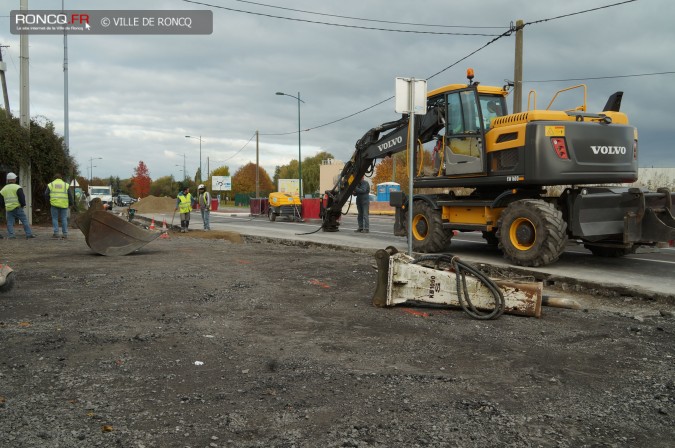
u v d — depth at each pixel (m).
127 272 9.03
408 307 6.55
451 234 11.72
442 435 3.16
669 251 12.00
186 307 6.42
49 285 7.75
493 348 4.91
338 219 18.69
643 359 4.65
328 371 4.24
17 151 19.23
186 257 11.23
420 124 12.16
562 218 9.40
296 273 9.11
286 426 3.25
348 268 9.69
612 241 9.83
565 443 3.09
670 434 3.23
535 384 4.03
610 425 3.34
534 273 8.66
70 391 3.74
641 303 7.04
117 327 5.46
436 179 11.38
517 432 3.22
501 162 9.86
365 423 3.30
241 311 6.28
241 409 3.48
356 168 16.12
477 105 10.20
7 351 4.62
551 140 9.01
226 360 4.49
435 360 4.57
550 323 5.82
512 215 9.53
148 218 29.97
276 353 4.70
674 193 8.84
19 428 3.14
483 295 6.12
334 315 6.13
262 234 17.47
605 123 9.59
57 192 15.30
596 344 5.08
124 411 3.42
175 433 3.12
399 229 12.91
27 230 15.18
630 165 9.69
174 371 4.19
